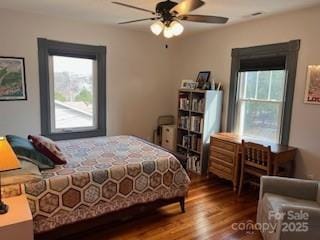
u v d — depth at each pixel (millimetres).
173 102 5574
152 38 5082
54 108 4312
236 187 3738
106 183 2475
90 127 4723
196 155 4680
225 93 4449
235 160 3711
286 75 3539
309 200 2463
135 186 2662
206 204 3295
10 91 3795
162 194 2857
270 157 3258
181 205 3053
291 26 3449
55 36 4055
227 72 4398
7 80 3754
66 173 2355
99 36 4465
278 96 3748
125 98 4945
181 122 4906
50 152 2516
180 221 2859
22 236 1741
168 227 2730
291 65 3469
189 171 4613
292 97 3494
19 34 3764
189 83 4789
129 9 3467
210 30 4613
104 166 2578
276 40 3641
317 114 3262
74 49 4258
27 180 2129
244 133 4258
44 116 4121
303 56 3352
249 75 4129
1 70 3695
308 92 3320
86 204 2375
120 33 4684
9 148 1800
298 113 3447
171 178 2912
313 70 3256
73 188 2297
